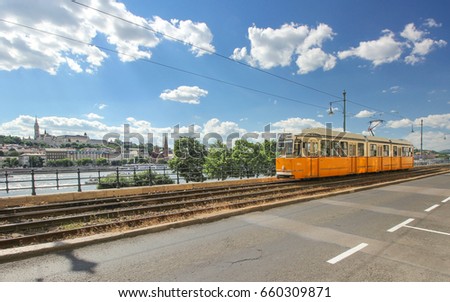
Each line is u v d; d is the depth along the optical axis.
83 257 5.40
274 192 14.34
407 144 32.47
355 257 5.38
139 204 11.79
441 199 12.31
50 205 11.13
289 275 4.62
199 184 17.95
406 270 4.82
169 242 6.29
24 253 5.34
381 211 9.69
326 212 9.52
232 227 7.57
